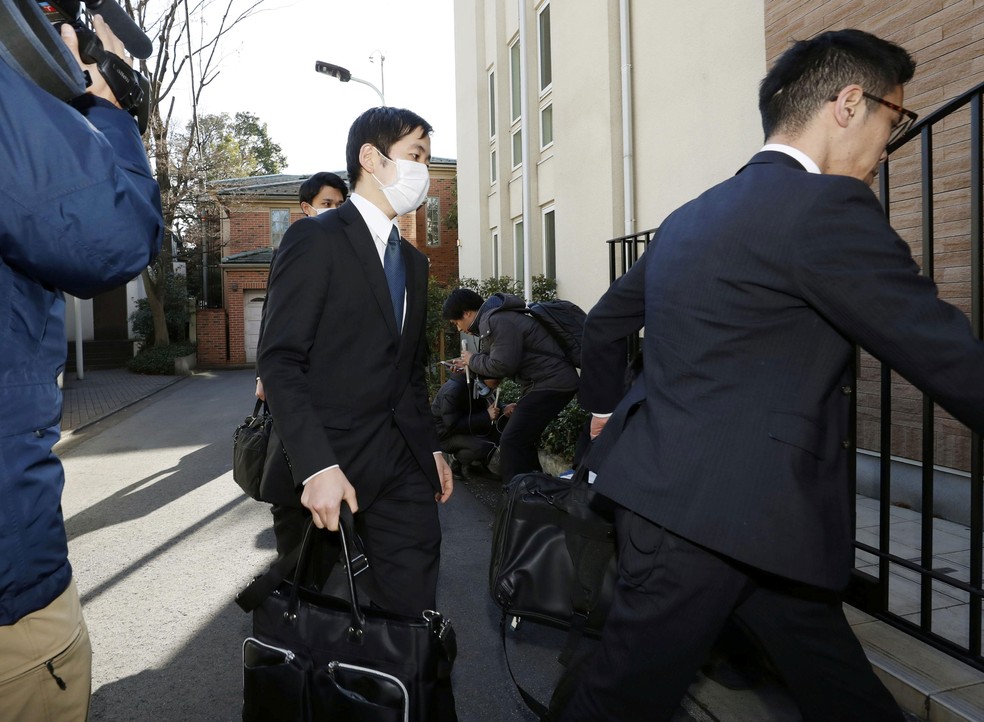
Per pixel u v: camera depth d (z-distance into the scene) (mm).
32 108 1124
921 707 2299
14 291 1184
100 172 1165
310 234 2008
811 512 1373
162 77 18781
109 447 8867
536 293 10555
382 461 2051
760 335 1414
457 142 15844
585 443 3568
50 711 1268
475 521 5047
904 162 4555
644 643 1477
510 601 2289
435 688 1606
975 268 2342
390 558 2107
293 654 1642
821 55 1564
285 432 1805
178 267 27250
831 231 1338
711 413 1437
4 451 1146
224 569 4188
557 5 10188
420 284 2223
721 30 6727
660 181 7918
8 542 1148
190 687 2791
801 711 1605
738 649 2617
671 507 1434
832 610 1530
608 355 2055
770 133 1648
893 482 4637
